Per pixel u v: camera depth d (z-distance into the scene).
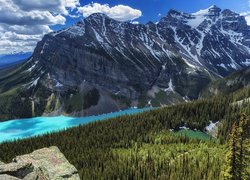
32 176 31.92
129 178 144.12
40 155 44.50
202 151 169.50
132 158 164.75
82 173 142.88
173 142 197.12
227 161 59.75
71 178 41.78
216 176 122.38
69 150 188.38
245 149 58.47
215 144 189.75
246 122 58.97
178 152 176.12
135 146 193.88
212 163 140.88
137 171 144.38
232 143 58.84
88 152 181.75
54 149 46.56
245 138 58.53
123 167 149.62
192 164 146.75
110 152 181.00
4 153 190.50
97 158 172.50
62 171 42.34
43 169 34.75
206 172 130.25
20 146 199.38
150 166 150.12
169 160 161.88
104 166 158.38
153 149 182.38
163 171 143.38
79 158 170.12
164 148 184.62
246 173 58.50
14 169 31.45
